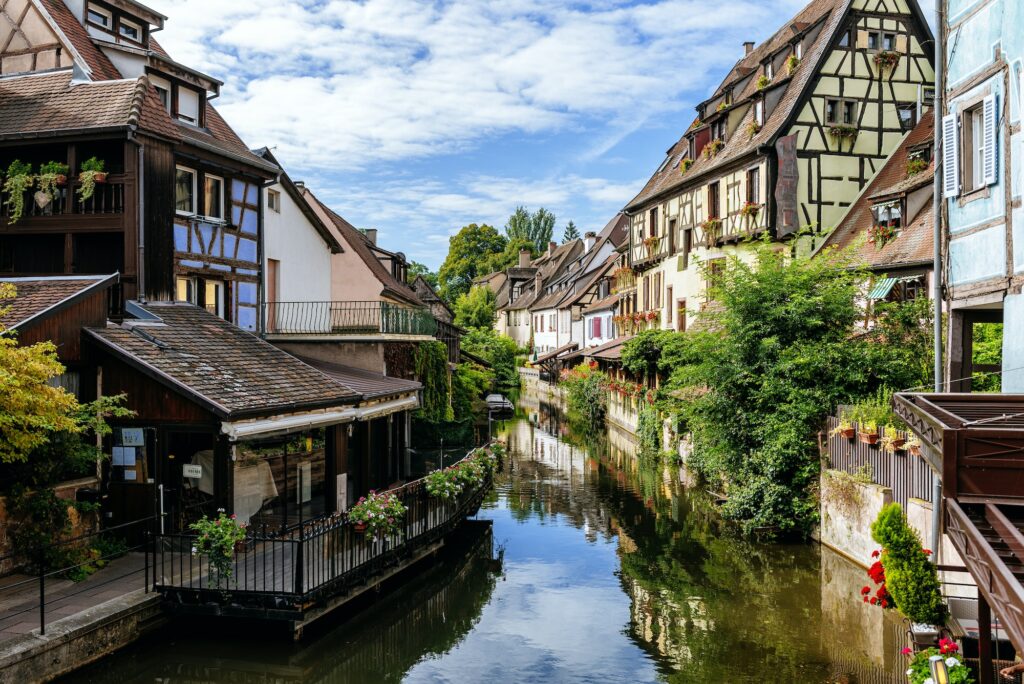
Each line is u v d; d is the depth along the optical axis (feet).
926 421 23.22
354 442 51.03
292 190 69.46
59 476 34.32
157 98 47.06
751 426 52.13
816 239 72.23
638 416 94.63
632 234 112.16
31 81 48.62
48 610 29.09
